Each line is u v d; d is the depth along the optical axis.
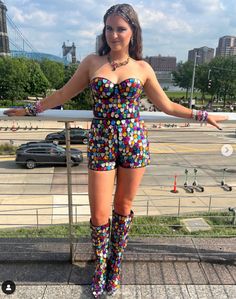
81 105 27.02
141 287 2.24
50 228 4.61
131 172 1.89
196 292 2.20
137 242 2.72
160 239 2.77
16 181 12.09
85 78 1.85
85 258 2.47
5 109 2.12
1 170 13.80
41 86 49.12
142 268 2.42
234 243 2.72
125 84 1.69
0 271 2.38
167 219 5.46
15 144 17.27
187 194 11.23
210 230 4.11
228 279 2.32
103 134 1.80
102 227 2.02
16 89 45.34
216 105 54.06
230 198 10.94
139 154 1.85
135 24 1.71
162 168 14.06
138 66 1.78
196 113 2.00
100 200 1.91
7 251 2.57
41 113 2.06
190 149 16.88
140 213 9.12
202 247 2.65
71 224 2.37
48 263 2.47
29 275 2.35
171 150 16.67
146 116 2.04
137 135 1.82
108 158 1.83
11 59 46.53
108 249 2.22
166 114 2.04
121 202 2.03
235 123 2.11
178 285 2.26
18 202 9.81
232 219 5.21
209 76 50.53
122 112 1.76
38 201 9.91
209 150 16.81
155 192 11.23
